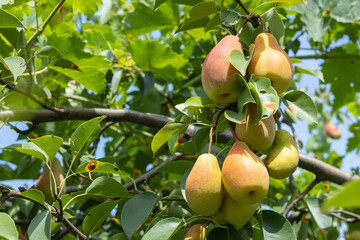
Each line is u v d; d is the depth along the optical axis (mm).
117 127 3953
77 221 2777
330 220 2543
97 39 3707
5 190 1979
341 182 2949
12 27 2445
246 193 1638
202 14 2125
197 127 2973
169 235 1958
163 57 3430
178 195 2732
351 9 3596
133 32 3766
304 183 4035
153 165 3916
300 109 1994
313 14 3568
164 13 3670
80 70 2980
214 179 1683
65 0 3049
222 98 1844
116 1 4312
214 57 1826
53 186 2539
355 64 3914
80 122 3129
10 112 2658
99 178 2154
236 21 2008
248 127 1759
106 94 3562
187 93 3617
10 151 3545
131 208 2121
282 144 1850
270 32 2070
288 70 1804
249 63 1821
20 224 2965
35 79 2773
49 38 2848
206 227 1938
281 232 1914
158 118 3105
